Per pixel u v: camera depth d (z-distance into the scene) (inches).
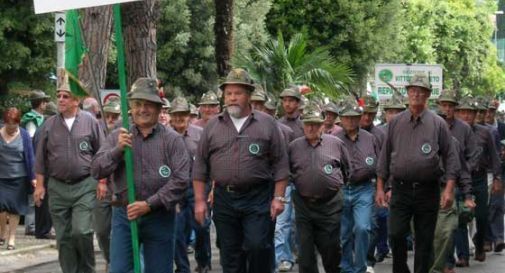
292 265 501.7
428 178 390.3
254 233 346.3
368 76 1654.8
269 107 529.3
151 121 309.9
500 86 2829.7
